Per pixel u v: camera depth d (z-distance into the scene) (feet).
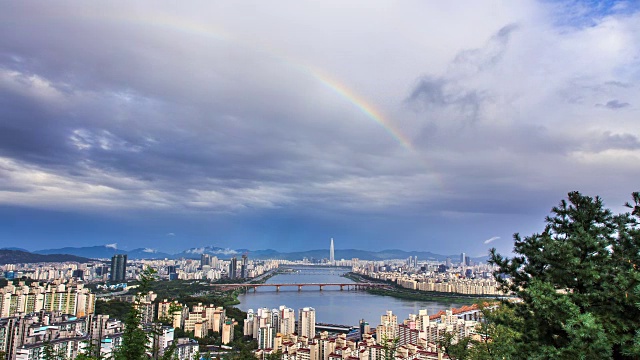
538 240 68.54
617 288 57.52
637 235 62.95
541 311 58.85
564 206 70.33
